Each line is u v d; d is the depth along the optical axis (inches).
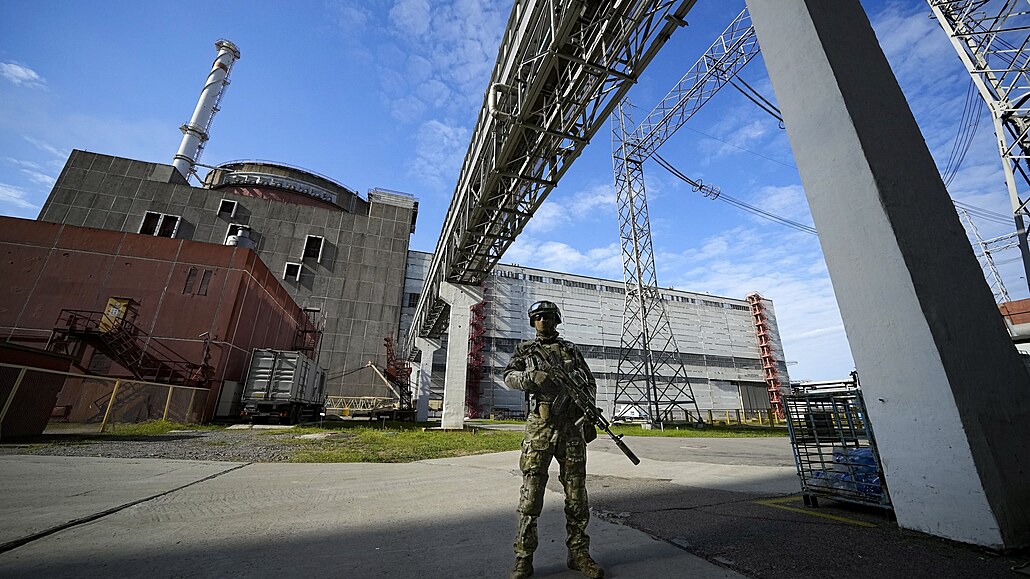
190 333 836.6
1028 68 600.7
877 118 141.6
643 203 1446.9
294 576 86.9
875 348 132.0
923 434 118.7
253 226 1699.1
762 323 2915.8
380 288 1779.0
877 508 150.3
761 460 341.1
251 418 780.6
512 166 618.2
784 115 163.9
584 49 439.8
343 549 107.0
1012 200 610.5
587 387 100.5
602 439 649.0
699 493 190.5
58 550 100.3
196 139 2395.4
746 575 89.1
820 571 91.1
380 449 399.2
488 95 617.9
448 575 89.0
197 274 885.8
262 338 1034.1
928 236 129.6
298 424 839.1
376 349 1688.0
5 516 129.8
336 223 1818.4
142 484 193.5
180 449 362.0
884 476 133.4
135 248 877.2
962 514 108.7
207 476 222.1
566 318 2352.4
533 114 512.1
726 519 140.1
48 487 178.9
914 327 120.6
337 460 317.4
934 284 123.0
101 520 130.0
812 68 149.9
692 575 89.0
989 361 120.6
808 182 153.7
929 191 137.3
